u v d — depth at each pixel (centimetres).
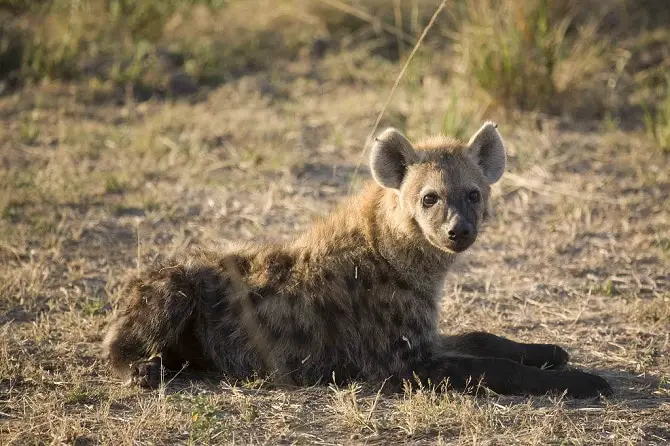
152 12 2033
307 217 1306
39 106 1725
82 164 1477
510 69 1617
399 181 862
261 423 746
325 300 840
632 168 1457
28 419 746
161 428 731
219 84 1845
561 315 1034
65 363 879
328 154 1530
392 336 830
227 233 1258
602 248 1227
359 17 2017
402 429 730
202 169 1469
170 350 862
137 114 1720
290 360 841
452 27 1939
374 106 1686
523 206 1350
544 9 1638
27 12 2075
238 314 851
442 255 848
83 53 1916
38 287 1052
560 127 1598
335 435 728
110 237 1239
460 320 1013
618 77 1744
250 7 2098
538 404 776
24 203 1327
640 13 1950
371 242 848
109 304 1037
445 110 1612
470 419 734
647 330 987
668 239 1234
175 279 856
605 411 761
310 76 1872
